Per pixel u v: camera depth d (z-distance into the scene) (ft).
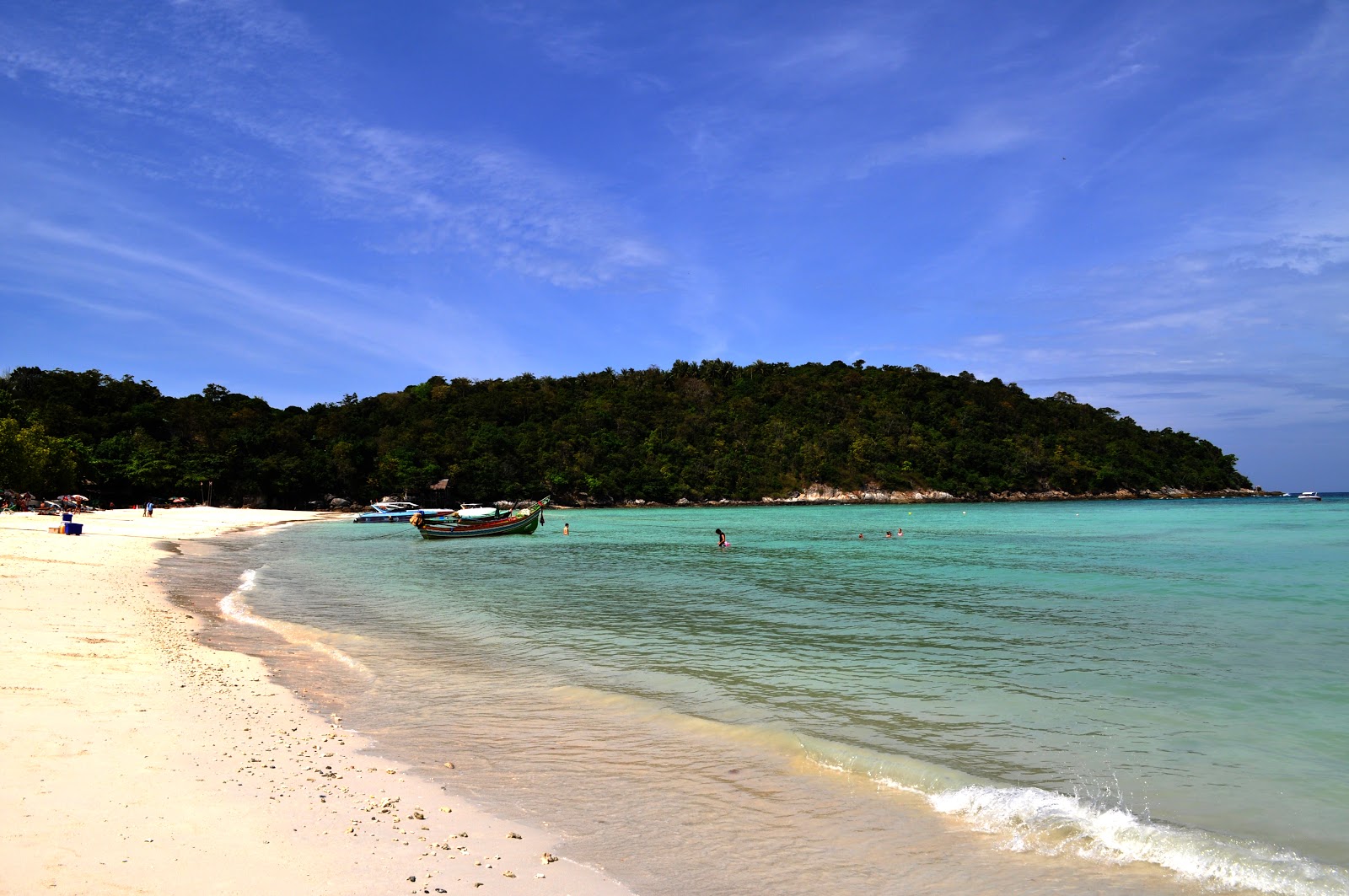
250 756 27.78
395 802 24.61
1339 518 279.49
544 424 508.94
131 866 18.19
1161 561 122.21
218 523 234.38
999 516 320.50
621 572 109.19
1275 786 27.35
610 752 30.91
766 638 57.00
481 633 58.85
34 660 38.55
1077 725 34.91
